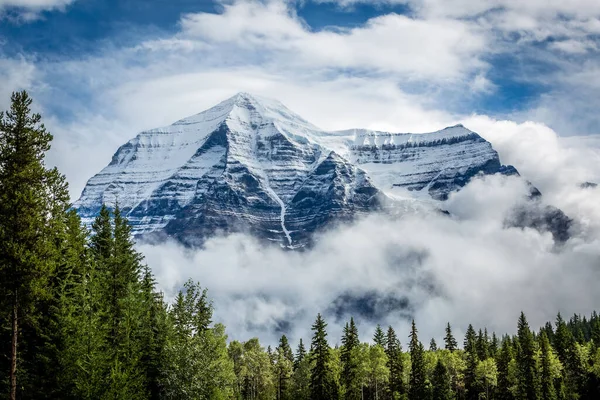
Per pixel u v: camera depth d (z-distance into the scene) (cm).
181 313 6556
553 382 16288
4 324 5472
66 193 5344
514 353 17362
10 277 4625
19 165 4862
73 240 6962
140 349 6769
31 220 4747
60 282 5953
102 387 5366
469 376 16650
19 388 5600
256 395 15988
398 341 16625
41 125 5044
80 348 5550
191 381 6125
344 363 14950
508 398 16362
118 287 7400
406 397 14850
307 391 14900
